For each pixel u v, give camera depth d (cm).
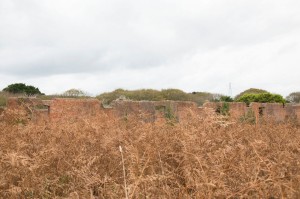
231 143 427
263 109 1582
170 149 410
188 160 335
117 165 386
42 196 329
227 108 1148
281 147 499
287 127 777
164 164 370
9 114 647
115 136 481
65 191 347
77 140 479
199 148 355
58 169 391
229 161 343
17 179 357
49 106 962
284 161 354
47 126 614
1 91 2931
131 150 356
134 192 284
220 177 298
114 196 310
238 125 607
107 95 3206
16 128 569
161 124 579
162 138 457
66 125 587
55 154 409
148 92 3484
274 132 663
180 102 1180
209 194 275
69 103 1000
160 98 3369
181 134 433
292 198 280
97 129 527
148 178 297
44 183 348
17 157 346
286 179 317
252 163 339
